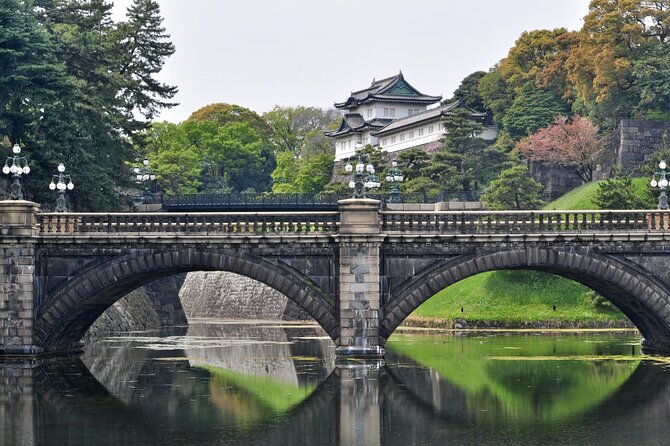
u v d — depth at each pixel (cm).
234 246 8075
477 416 6150
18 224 8050
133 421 6022
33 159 10600
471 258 8069
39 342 8131
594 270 8106
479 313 12400
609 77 15425
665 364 8256
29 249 8069
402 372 7762
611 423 5953
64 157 10744
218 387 7188
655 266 8144
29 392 6925
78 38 12050
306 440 5559
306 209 13212
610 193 12325
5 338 8112
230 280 16362
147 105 13750
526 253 8081
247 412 6278
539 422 5988
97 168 11119
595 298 12100
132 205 12700
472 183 15312
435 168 15025
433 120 18525
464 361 8475
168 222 8150
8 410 6334
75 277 8144
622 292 8369
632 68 15438
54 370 7919
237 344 10556
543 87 17412
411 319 12838
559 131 15838
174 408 6400
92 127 11556
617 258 8131
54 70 10644
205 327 13650
